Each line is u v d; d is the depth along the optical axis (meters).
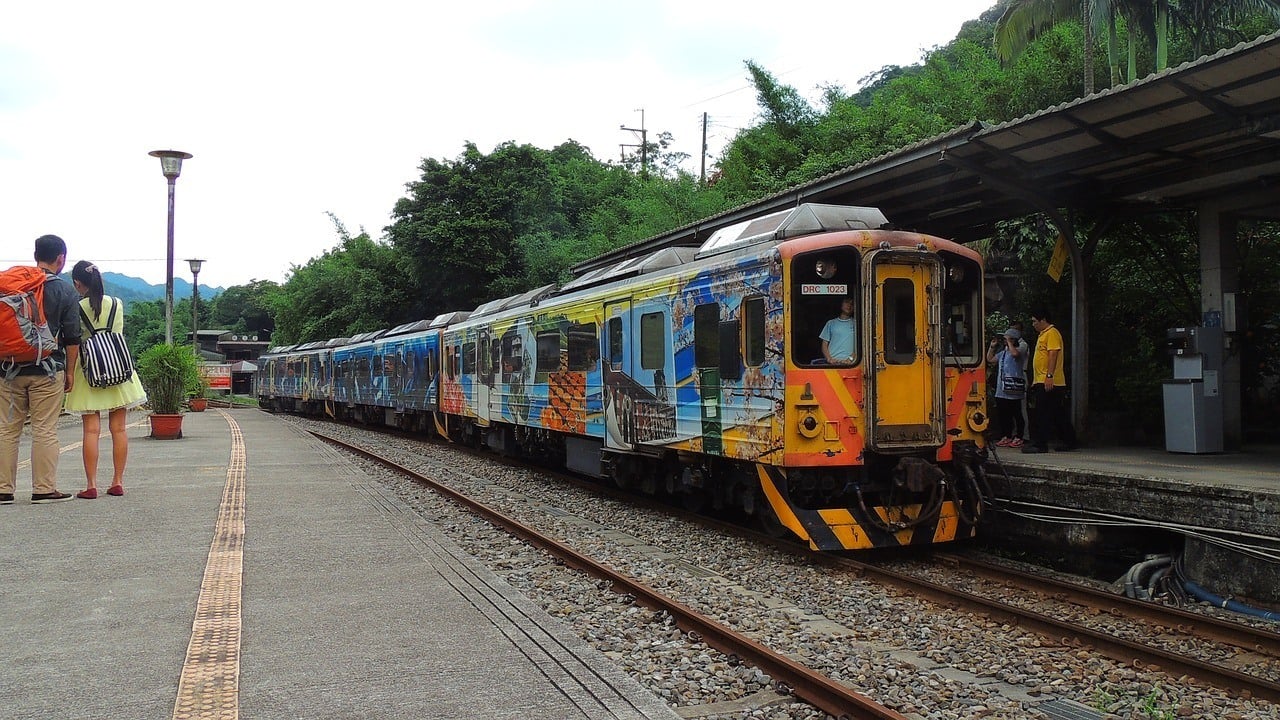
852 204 12.41
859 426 8.55
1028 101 21.91
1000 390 12.08
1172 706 4.93
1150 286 14.02
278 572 7.10
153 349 20.55
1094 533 8.54
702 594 7.40
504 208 34.66
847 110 29.42
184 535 8.39
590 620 6.50
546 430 15.56
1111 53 19.45
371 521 9.44
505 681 4.65
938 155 10.02
